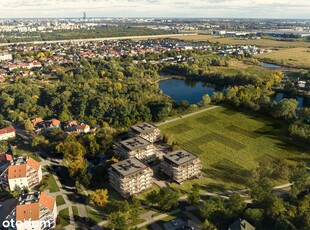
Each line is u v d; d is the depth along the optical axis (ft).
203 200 584.40
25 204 501.97
